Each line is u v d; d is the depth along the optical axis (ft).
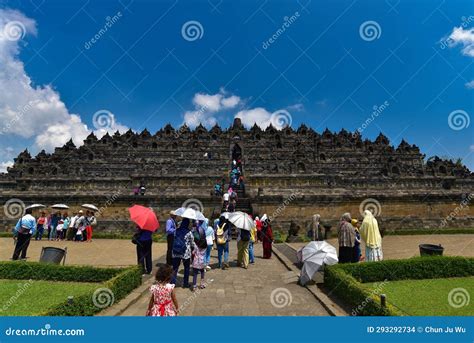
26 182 130.52
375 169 162.50
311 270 41.19
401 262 42.73
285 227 109.29
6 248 76.48
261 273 49.16
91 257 63.77
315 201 114.21
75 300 27.45
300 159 152.87
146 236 46.14
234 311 31.73
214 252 73.41
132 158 169.27
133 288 37.47
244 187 131.34
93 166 160.15
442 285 39.42
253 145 177.78
